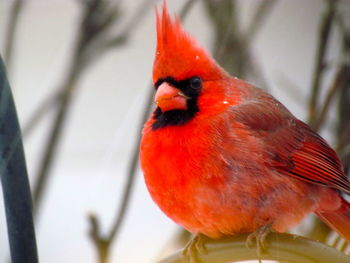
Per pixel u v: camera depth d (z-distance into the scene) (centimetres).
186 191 250
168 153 250
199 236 251
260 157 251
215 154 250
